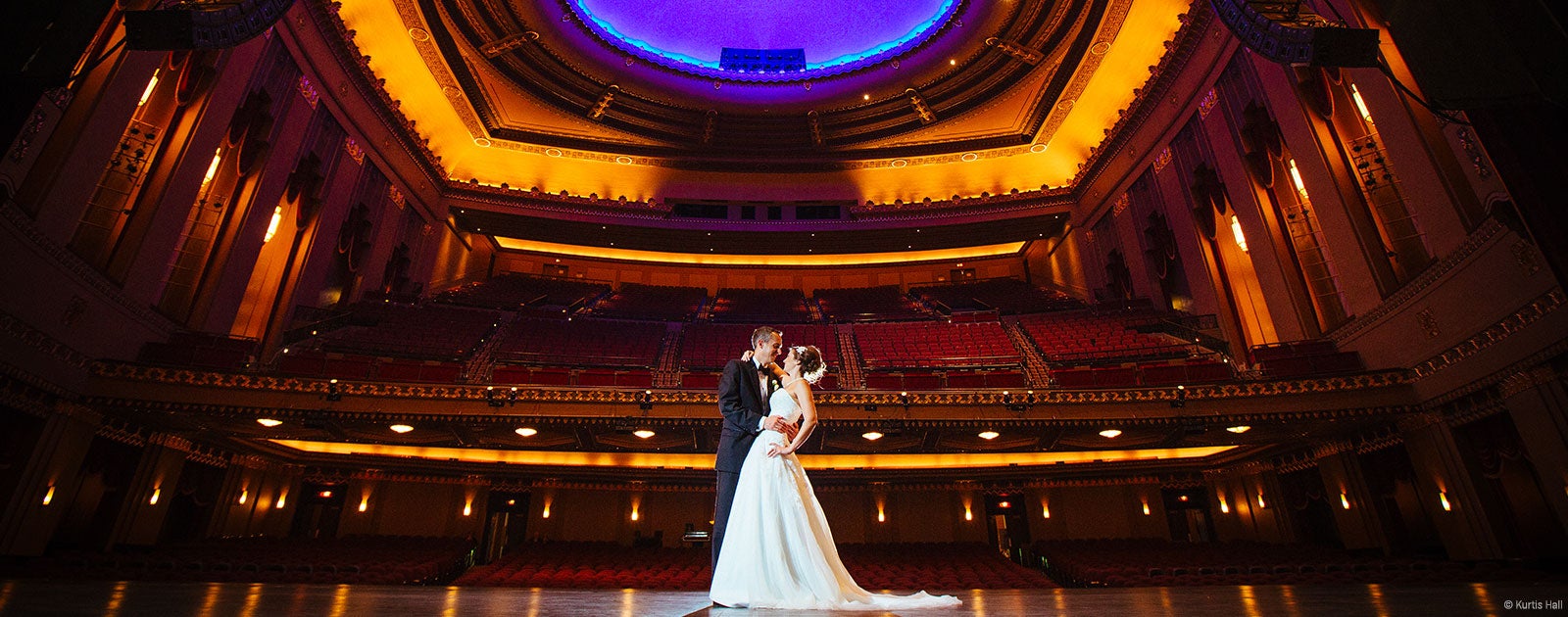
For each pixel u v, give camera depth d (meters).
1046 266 21.75
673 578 10.38
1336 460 11.27
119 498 9.97
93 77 8.32
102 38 8.34
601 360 14.06
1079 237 19.55
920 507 15.84
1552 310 7.30
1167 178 15.19
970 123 18.86
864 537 15.55
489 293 19.05
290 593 2.18
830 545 2.32
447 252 19.31
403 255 16.80
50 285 7.92
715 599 2.12
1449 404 8.98
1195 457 14.70
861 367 14.35
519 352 13.96
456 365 10.59
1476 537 8.74
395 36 14.76
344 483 14.95
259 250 11.52
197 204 10.66
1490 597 2.02
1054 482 15.95
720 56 18.89
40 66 2.94
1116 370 11.30
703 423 9.91
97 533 9.66
